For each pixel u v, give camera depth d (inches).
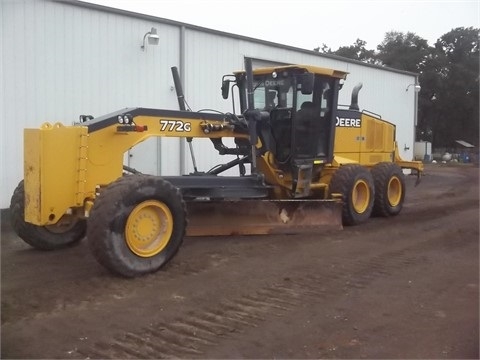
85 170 262.7
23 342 178.2
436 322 202.8
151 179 257.0
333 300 226.7
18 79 410.0
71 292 229.6
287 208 345.1
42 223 250.8
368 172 402.9
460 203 541.0
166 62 519.2
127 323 196.1
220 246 314.0
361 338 187.2
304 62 697.6
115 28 474.0
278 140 365.1
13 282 242.4
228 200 329.7
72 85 445.4
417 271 273.7
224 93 381.4
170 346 178.2
